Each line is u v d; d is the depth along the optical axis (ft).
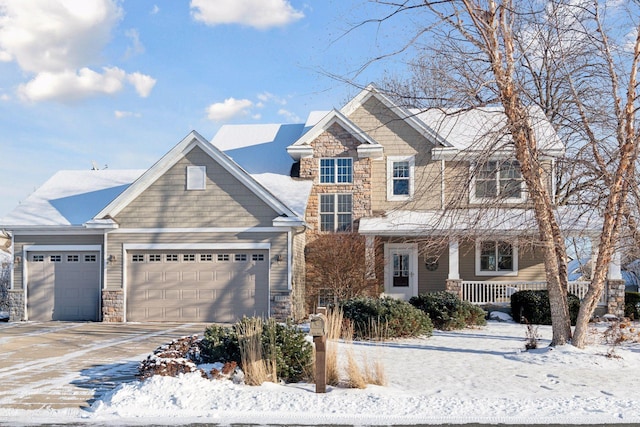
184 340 40.98
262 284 70.23
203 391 31.83
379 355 43.68
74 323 70.28
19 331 62.44
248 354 35.35
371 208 81.30
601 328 61.11
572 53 45.93
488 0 42.68
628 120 42.63
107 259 71.36
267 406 30.04
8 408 30.09
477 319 64.23
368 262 75.31
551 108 49.32
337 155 81.82
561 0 44.55
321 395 31.91
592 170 46.09
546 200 46.39
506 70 43.50
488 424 27.53
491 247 74.38
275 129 96.63
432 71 44.29
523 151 44.09
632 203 45.19
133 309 71.26
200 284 70.95
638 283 117.91
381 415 28.81
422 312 57.82
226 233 70.59
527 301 69.10
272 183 80.28
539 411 29.53
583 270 74.02
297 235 73.97
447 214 47.67
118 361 43.52
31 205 78.64
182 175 71.36
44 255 74.33
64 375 37.99
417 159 81.76
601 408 30.07
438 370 39.60
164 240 71.05
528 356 44.27
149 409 29.66
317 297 78.18
